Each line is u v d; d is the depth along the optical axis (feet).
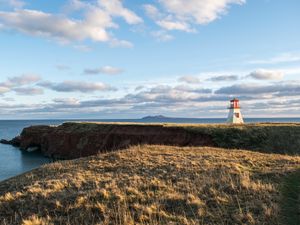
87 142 217.15
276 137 137.49
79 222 39.09
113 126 213.25
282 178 51.31
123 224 36.94
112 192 46.73
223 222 36.52
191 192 45.88
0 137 473.67
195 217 38.22
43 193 47.83
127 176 55.67
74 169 63.93
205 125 171.42
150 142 171.12
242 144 137.39
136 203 42.63
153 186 49.37
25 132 305.73
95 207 42.04
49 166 69.67
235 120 255.91
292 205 40.27
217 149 87.35
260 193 43.98
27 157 232.73
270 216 37.04
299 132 139.85
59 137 246.47
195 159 67.97
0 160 214.07
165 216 38.68
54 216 41.09
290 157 73.10
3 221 40.78
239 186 47.16
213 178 52.16
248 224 35.70
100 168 63.21
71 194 47.26
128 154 75.05
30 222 38.45
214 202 42.29
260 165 61.93
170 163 63.77
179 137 160.76
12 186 56.54
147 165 62.85
